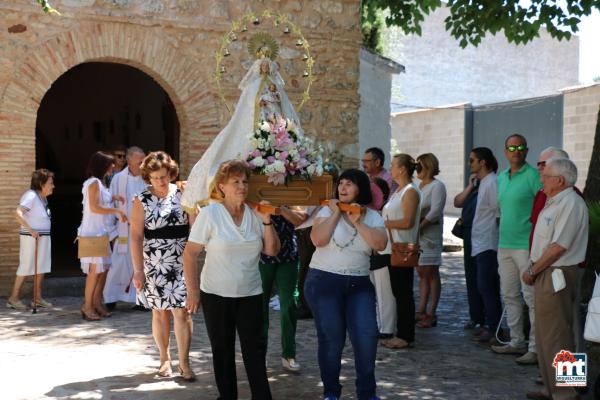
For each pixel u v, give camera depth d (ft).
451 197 83.30
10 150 30.60
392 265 22.35
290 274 19.98
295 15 34.71
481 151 23.97
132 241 18.78
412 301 23.09
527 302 21.01
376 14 57.06
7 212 30.60
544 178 17.20
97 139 58.80
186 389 18.34
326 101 35.40
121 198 28.27
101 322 26.30
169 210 18.72
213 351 16.06
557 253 16.74
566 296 16.90
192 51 33.22
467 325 26.05
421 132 87.51
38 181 28.19
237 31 33.71
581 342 18.10
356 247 16.39
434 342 23.95
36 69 30.86
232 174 15.72
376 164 27.12
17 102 30.63
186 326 19.01
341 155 35.63
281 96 22.68
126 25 32.09
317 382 19.24
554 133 70.08
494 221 23.49
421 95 104.47
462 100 106.63
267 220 15.89
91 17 31.42
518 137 21.30
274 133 17.69
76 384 18.63
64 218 54.54
